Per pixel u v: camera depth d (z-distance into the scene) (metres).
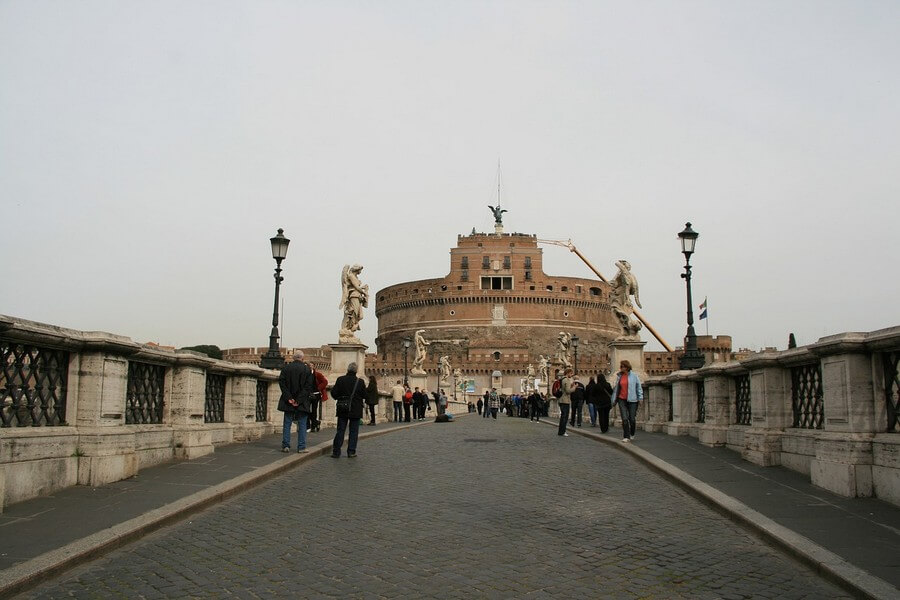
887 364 9.68
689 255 24.69
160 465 13.30
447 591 6.38
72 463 10.45
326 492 11.47
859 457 9.78
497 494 11.30
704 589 6.45
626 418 19.45
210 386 16.95
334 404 26.94
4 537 7.64
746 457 13.88
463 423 38.06
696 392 20.91
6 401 9.33
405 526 8.95
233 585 6.53
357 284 30.03
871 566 6.70
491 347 139.62
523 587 6.50
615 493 11.40
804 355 11.55
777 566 7.14
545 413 56.06
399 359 143.62
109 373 10.97
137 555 7.48
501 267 152.12
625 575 6.88
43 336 9.64
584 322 154.62
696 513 9.76
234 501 10.52
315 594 6.29
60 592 6.29
